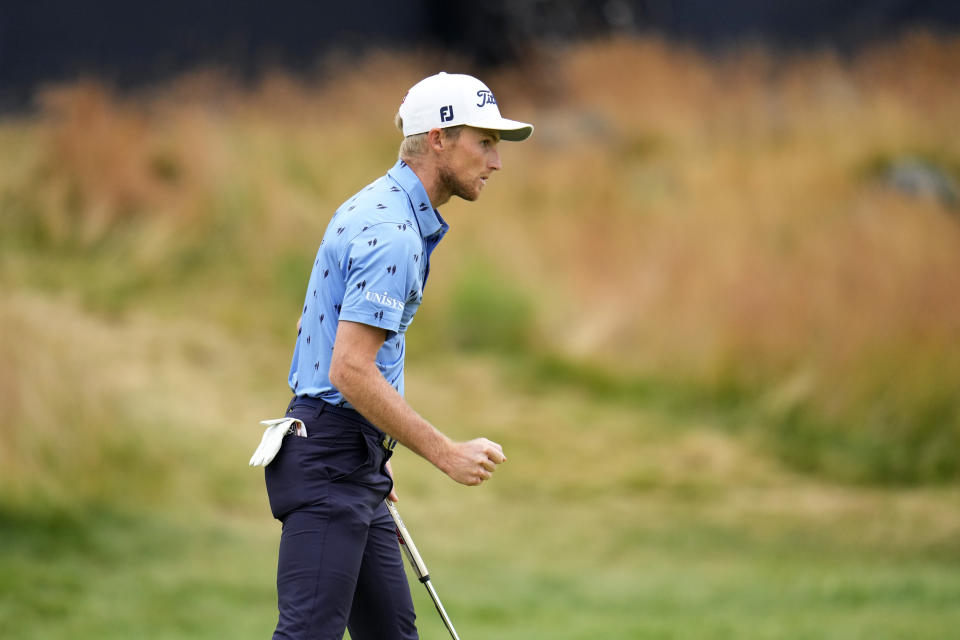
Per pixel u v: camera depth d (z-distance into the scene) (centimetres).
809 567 2308
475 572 2258
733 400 3406
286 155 4238
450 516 2659
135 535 2344
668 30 5569
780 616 1917
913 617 1889
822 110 4981
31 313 2792
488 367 3650
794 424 3256
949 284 3366
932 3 5481
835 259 3588
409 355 3684
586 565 2327
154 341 3356
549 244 4062
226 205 3988
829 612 1942
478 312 3812
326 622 1038
